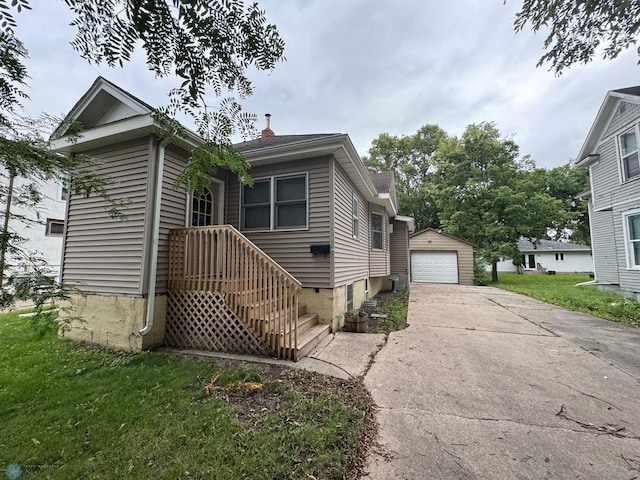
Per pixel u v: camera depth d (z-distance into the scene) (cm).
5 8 144
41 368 356
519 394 293
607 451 205
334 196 542
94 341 457
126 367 360
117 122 436
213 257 438
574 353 415
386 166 2780
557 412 258
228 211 610
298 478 181
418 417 250
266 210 587
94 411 255
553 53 404
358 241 776
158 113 226
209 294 438
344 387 305
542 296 963
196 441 213
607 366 366
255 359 387
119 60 166
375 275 978
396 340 481
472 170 1664
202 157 252
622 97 791
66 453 202
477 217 1641
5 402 272
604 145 899
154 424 236
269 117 827
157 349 433
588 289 1119
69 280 391
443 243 1584
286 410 257
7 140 212
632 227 808
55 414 252
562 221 1662
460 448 210
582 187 1998
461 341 475
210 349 430
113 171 468
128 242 446
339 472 185
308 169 557
